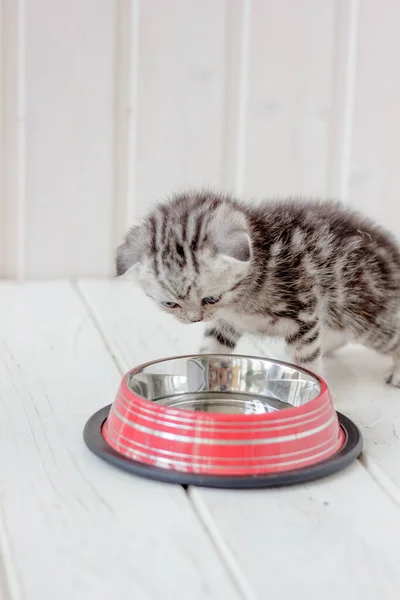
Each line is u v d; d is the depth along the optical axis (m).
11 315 1.10
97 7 1.23
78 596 0.65
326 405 0.77
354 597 0.65
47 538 0.69
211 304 0.88
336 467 0.75
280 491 0.73
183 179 1.31
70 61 1.24
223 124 1.30
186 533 0.69
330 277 0.92
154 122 1.28
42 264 1.29
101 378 0.92
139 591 0.65
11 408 0.85
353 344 1.05
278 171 1.34
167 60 1.26
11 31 1.22
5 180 1.25
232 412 0.84
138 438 0.76
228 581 0.66
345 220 0.96
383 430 0.83
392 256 0.96
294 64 1.30
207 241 0.86
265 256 0.89
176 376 0.84
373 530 0.70
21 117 1.24
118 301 1.17
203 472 0.74
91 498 0.73
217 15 1.26
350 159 1.34
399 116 1.34
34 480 0.75
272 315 0.90
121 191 1.30
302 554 0.68
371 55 1.31
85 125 1.26
